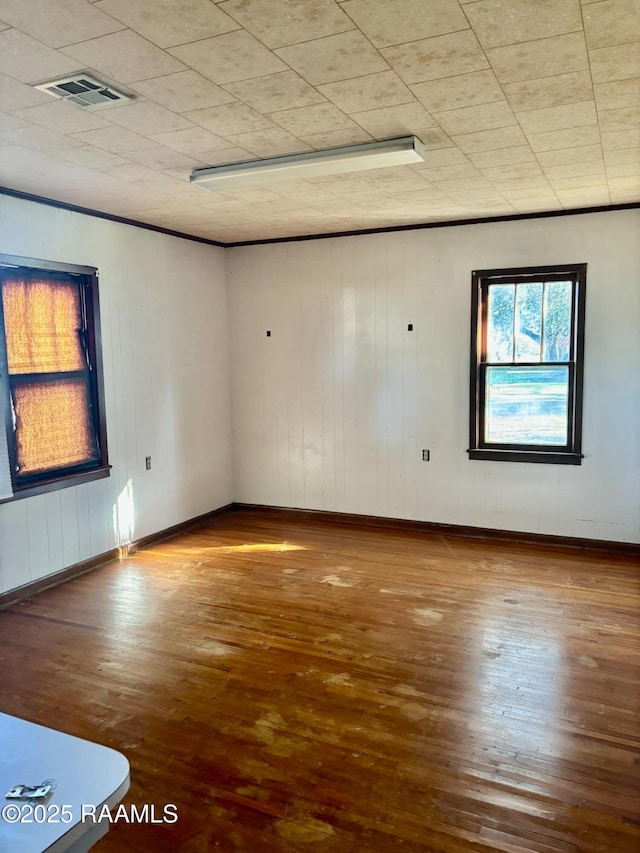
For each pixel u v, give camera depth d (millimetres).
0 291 3953
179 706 2820
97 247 4656
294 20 1924
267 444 6203
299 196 4266
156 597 4113
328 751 2490
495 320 5195
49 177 3676
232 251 6129
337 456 5891
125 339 4957
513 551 4965
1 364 3938
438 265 5281
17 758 1307
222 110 2668
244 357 6203
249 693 2924
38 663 3238
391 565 4668
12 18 1878
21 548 4125
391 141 3109
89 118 2738
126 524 5031
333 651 3322
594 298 4816
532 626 3582
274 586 4273
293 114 2732
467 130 2984
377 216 4969
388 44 2094
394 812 2154
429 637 3463
